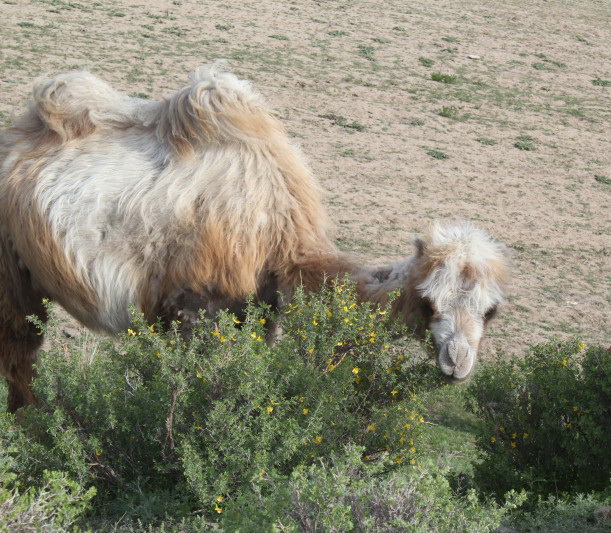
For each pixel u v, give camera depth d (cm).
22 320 1370
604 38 6241
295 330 1124
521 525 1020
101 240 1248
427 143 4034
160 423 991
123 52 4425
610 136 4516
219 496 941
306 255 1241
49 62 4078
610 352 1257
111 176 1259
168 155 1256
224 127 1244
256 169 1241
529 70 5344
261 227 1229
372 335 1115
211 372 988
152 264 1234
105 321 1286
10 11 4778
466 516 782
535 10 6750
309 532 733
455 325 1102
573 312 2698
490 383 1259
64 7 5022
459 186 3625
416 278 1144
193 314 1232
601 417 1184
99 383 1023
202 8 5494
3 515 733
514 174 3862
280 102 4172
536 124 4519
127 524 925
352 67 4859
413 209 3303
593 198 3750
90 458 977
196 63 4444
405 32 5694
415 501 743
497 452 1227
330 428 1051
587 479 1164
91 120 1311
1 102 3478
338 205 3219
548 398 1226
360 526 734
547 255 3123
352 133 3978
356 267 1234
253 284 1229
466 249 1118
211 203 1214
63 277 1269
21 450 962
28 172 1295
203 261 1202
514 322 2556
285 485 820
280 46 4991
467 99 4694
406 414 1084
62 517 764
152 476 1010
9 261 1341
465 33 5891
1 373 1386
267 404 1003
